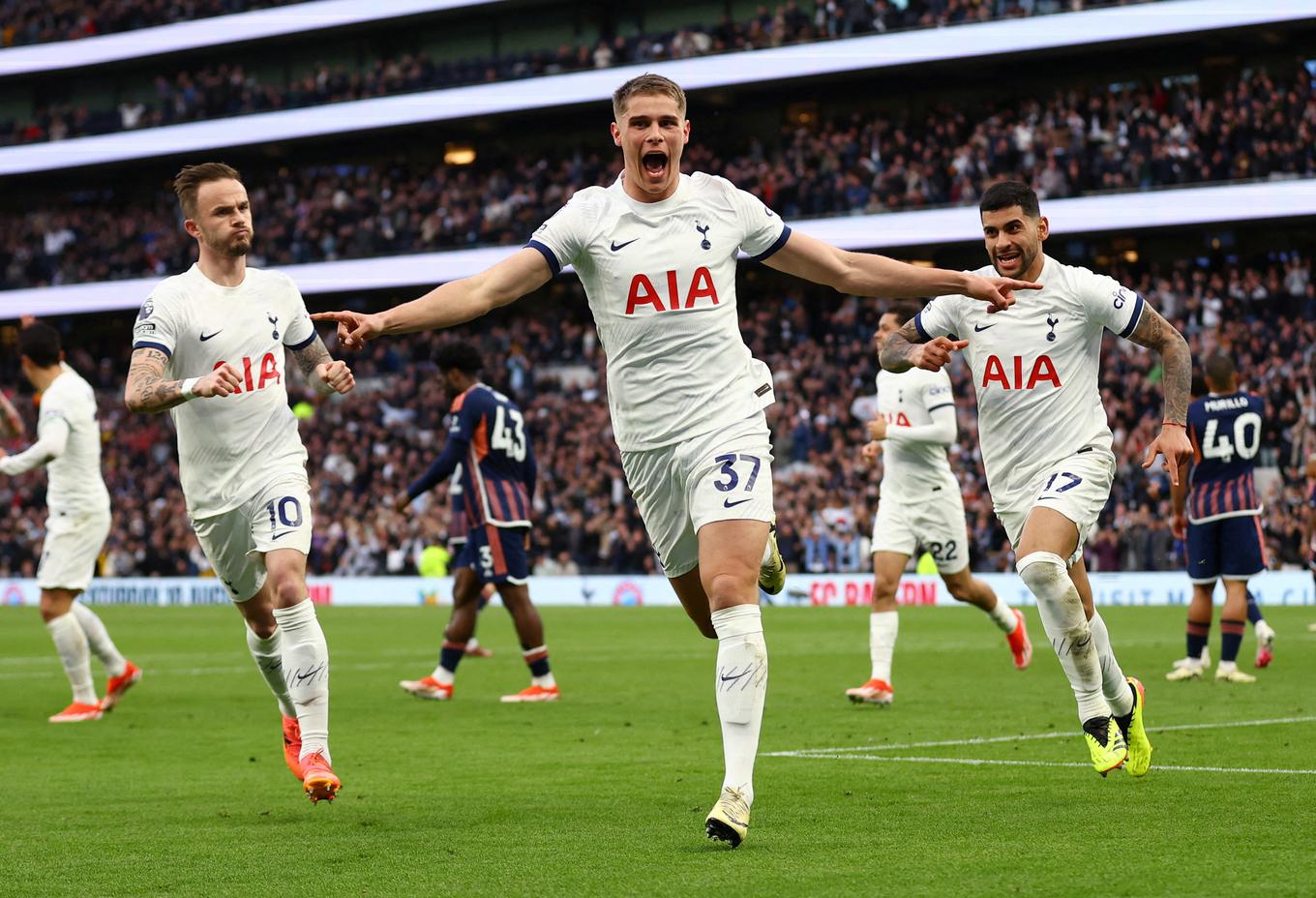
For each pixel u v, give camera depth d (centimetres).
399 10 3766
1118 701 587
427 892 405
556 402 3316
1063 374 605
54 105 4444
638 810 548
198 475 592
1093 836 471
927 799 555
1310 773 604
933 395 939
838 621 2108
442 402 3400
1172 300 2866
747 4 3694
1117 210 2856
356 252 3700
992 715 872
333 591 3152
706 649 1612
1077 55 3134
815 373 3081
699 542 481
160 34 4059
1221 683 1049
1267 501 2480
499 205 3591
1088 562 2567
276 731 879
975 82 3356
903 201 3125
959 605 2591
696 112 3612
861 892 390
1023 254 602
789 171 3300
